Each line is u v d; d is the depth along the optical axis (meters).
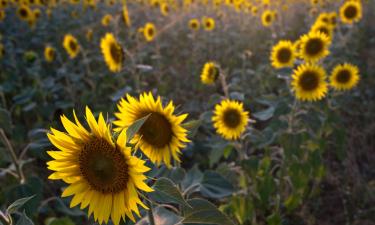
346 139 2.41
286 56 2.05
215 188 1.22
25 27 4.70
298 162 1.69
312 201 2.00
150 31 3.15
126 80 2.87
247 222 1.83
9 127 1.46
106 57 1.96
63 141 0.76
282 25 4.55
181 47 4.35
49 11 4.96
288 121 1.81
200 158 2.31
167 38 4.61
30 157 2.33
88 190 0.77
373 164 2.29
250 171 1.63
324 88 1.71
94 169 0.74
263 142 1.67
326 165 2.27
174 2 5.91
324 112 2.10
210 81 1.90
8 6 5.31
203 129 2.58
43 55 3.88
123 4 5.80
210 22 3.99
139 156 0.88
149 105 0.95
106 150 0.72
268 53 3.64
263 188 1.67
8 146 1.50
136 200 0.71
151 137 0.97
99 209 0.76
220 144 1.70
